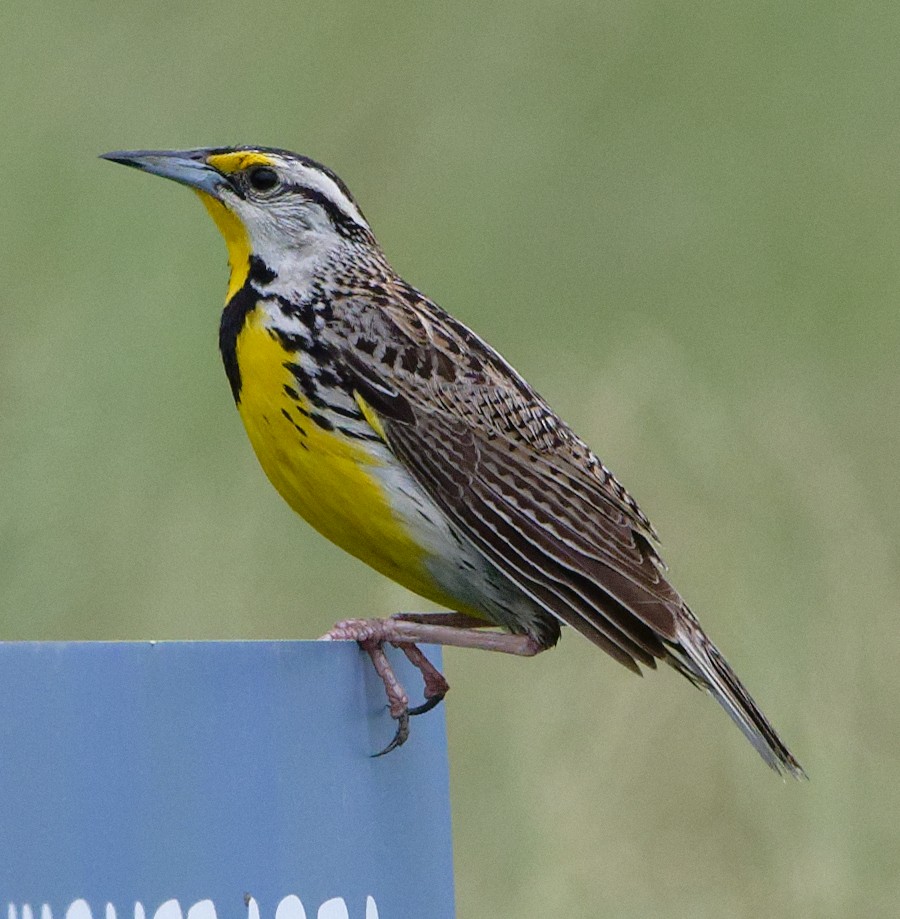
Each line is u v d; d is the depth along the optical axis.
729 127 11.88
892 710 9.15
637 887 8.61
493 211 11.13
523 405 6.82
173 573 8.81
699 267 11.41
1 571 8.55
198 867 4.97
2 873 4.47
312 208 6.82
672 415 9.75
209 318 9.49
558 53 11.63
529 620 6.79
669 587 6.73
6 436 8.81
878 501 10.35
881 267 11.47
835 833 8.77
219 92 10.60
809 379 10.95
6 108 10.12
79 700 4.70
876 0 12.13
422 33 11.44
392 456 6.61
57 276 9.51
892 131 11.99
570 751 8.80
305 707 5.42
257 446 6.72
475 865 8.67
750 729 6.76
